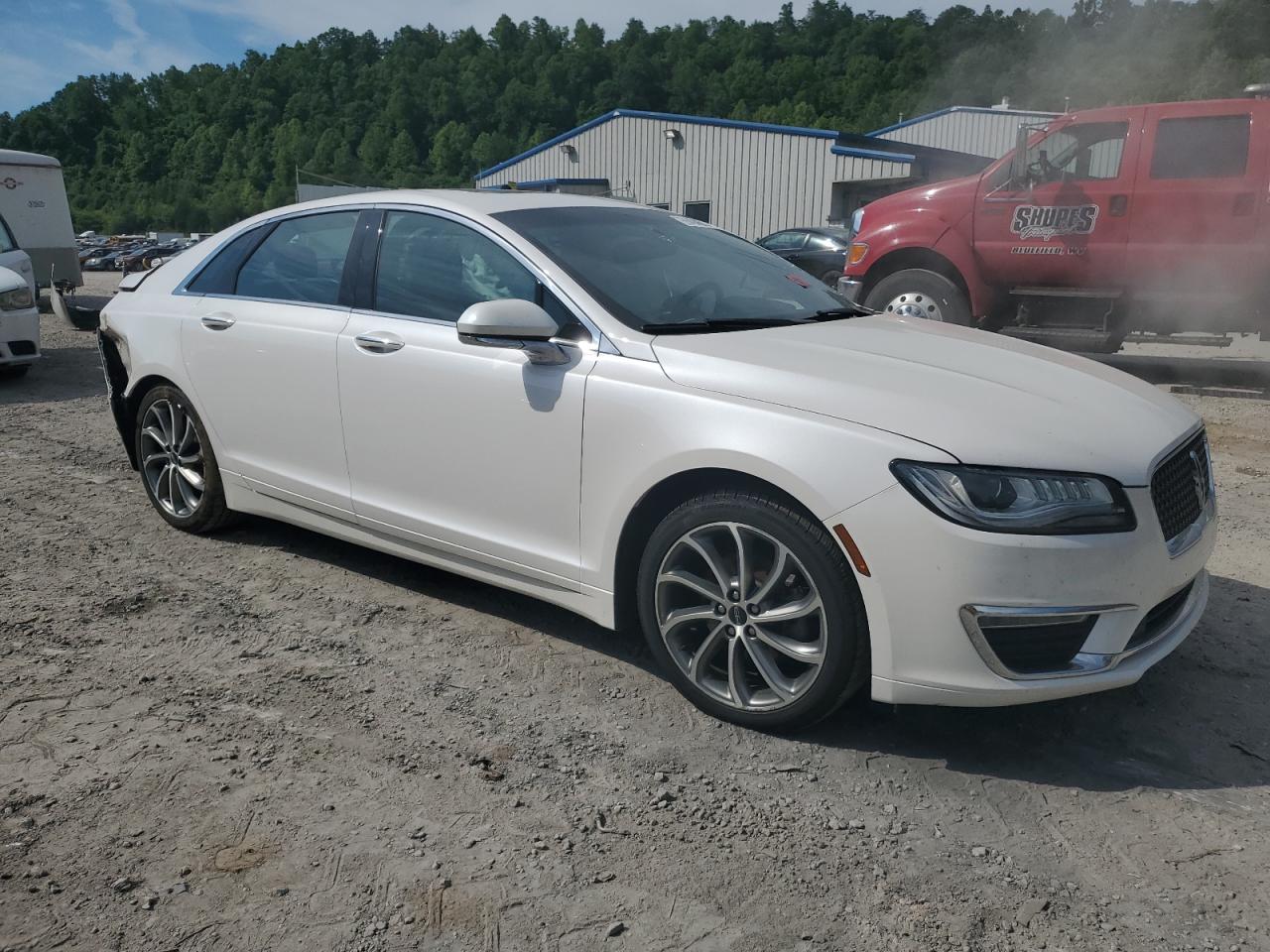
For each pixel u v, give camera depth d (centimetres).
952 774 279
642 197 3147
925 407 276
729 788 271
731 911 223
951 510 259
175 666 336
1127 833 253
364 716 305
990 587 258
